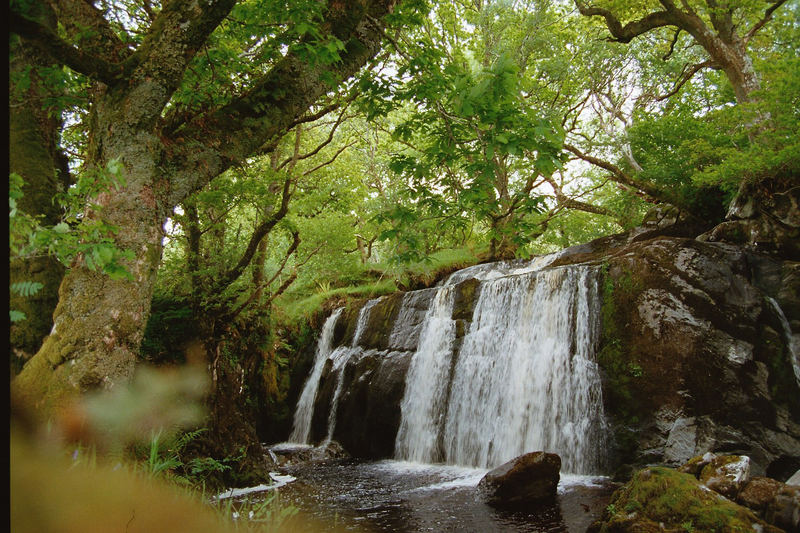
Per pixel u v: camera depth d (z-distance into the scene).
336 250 15.94
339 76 4.82
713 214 13.71
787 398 8.61
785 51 13.22
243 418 9.40
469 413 11.66
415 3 5.93
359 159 20.70
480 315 12.73
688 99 17.00
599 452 9.24
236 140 4.23
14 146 4.55
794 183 10.39
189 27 3.64
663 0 12.90
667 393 8.84
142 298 3.53
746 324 9.05
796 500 4.78
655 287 9.70
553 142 4.34
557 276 11.30
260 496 7.91
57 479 2.69
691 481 5.37
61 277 4.45
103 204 3.43
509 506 7.28
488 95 4.25
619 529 5.25
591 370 9.84
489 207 5.67
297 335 17.91
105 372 3.28
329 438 14.26
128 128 3.55
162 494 3.43
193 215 8.81
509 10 16.64
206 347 8.53
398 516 6.98
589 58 16.75
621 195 18.00
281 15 4.51
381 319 15.27
